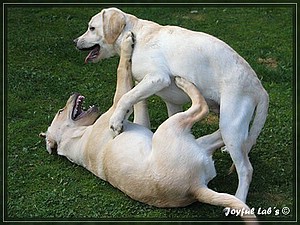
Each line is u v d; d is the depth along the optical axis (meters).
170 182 5.32
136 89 5.65
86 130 6.09
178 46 5.61
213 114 6.99
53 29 8.98
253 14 9.33
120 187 5.64
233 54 5.54
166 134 5.37
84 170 6.13
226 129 5.43
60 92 7.49
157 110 7.14
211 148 5.46
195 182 5.32
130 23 5.91
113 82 7.70
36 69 7.95
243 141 5.45
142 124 6.03
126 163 5.52
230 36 8.70
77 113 6.25
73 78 7.77
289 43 8.51
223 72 5.49
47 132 6.31
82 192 5.80
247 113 5.46
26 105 7.27
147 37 5.78
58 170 6.16
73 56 8.25
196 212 5.46
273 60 8.09
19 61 8.13
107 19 5.91
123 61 5.84
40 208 5.65
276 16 9.26
